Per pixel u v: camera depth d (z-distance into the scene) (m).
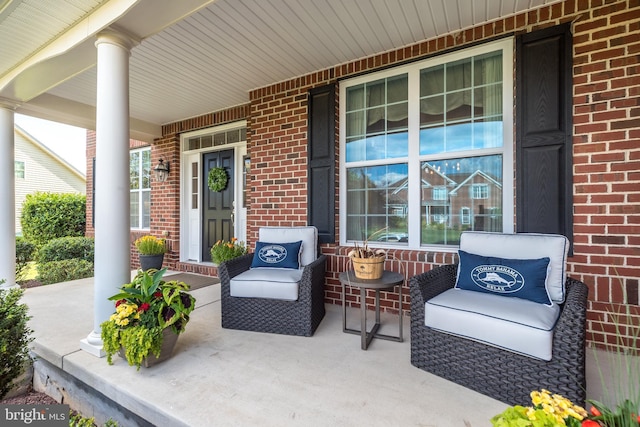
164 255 5.41
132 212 6.28
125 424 1.79
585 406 1.48
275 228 3.34
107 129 2.23
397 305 3.07
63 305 3.32
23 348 2.17
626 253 2.17
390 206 3.28
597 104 2.26
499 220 2.79
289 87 3.72
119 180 2.26
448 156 2.96
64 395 2.15
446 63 2.97
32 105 3.95
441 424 1.48
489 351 1.72
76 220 8.91
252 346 2.34
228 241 5.03
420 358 2.00
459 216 2.95
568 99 2.35
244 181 4.89
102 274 2.23
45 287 4.11
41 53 2.77
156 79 3.70
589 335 2.28
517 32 2.55
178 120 5.28
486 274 2.10
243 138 4.82
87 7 2.21
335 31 2.76
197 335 2.55
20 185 12.34
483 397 1.70
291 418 1.52
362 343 2.28
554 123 2.40
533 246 2.12
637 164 2.14
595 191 2.26
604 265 2.23
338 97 3.49
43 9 2.22
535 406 1.08
